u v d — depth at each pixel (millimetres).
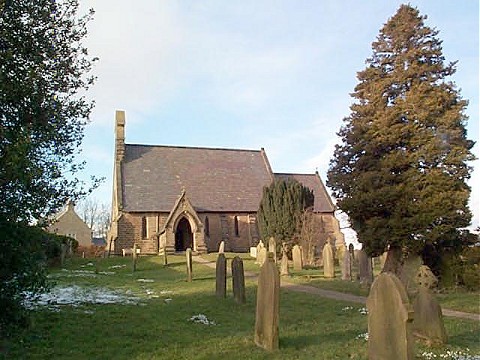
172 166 48625
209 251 44094
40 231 8617
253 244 45906
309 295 15922
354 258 25016
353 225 18141
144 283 20500
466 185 16719
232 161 52312
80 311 11930
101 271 27000
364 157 17688
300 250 27875
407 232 15969
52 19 9281
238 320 11383
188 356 7824
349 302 14320
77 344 8617
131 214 42500
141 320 11008
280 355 7879
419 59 18219
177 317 11547
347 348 8266
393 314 6629
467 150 16656
